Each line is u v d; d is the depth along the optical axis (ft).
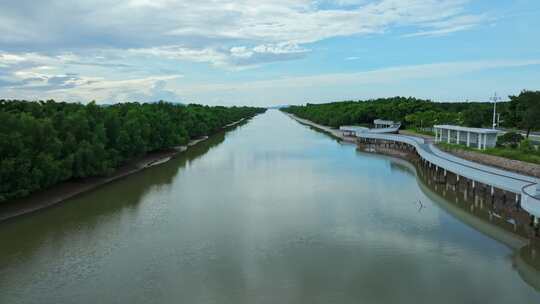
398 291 89.81
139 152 243.19
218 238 123.75
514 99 294.46
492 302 84.94
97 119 221.05
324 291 90.02
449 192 181.06
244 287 92.17
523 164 174.09
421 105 491.31
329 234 126.21
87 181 197.36
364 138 370.53
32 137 161.27
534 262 104.01
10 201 152.46
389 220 140.26
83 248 116.57
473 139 242.37
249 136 490.90
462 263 103.91
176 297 88.17
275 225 135.74
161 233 128.88
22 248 116.78
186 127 376.89
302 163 269.23
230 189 191.11
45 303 86.12
